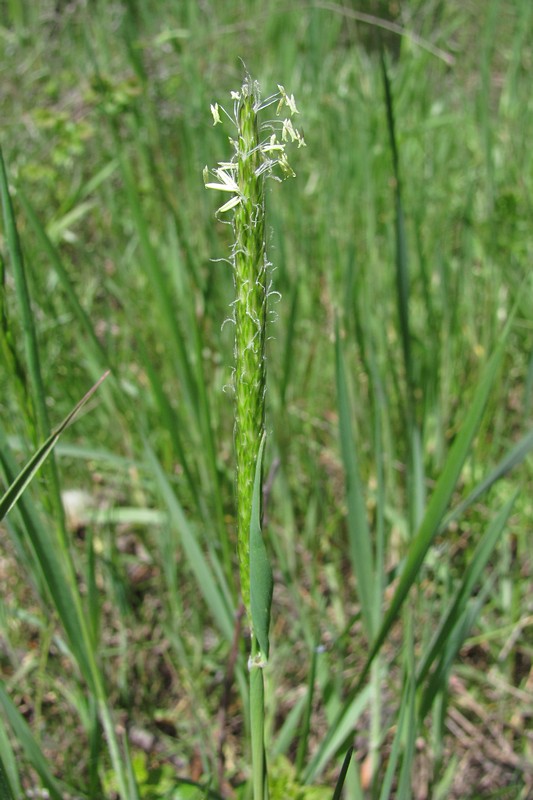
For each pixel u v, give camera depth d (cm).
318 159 55
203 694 31
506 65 75
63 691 29
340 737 24
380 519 23
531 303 42
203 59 62
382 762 30
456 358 41
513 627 31
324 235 48
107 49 66
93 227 54
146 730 31
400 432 38
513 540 37
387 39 75
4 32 72
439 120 57
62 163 52
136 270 48
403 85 58
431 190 51
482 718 31
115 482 39
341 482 41
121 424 39
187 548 24
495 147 55
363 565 22
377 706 25
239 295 12
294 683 32
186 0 70
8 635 30
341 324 40
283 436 35
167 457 39
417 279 44
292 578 31
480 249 48
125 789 22
